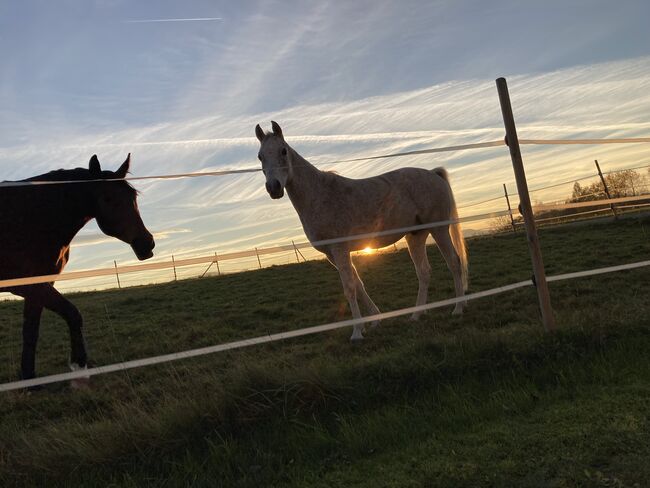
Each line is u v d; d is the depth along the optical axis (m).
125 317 11.21
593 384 3.87
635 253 10.91
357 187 6.87
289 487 3.04
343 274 6.64
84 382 5.98
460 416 3.64
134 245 6.45
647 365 3.99
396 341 6.12
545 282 4.78
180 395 4.43
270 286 13.34
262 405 3.91
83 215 6.40
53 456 3.48
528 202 4.79
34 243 6.07
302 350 6.51
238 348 7.16
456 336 4.84
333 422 3.81
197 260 4.41
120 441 3.59
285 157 6.26
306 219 6.74
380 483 2.91
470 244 16.28
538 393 3.85
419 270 7.62
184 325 9.67
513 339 4.60
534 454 2.96
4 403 5.54
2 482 3.30
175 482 3.22
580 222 17.00
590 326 4.64
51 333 9.88
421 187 7.48
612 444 2.91
